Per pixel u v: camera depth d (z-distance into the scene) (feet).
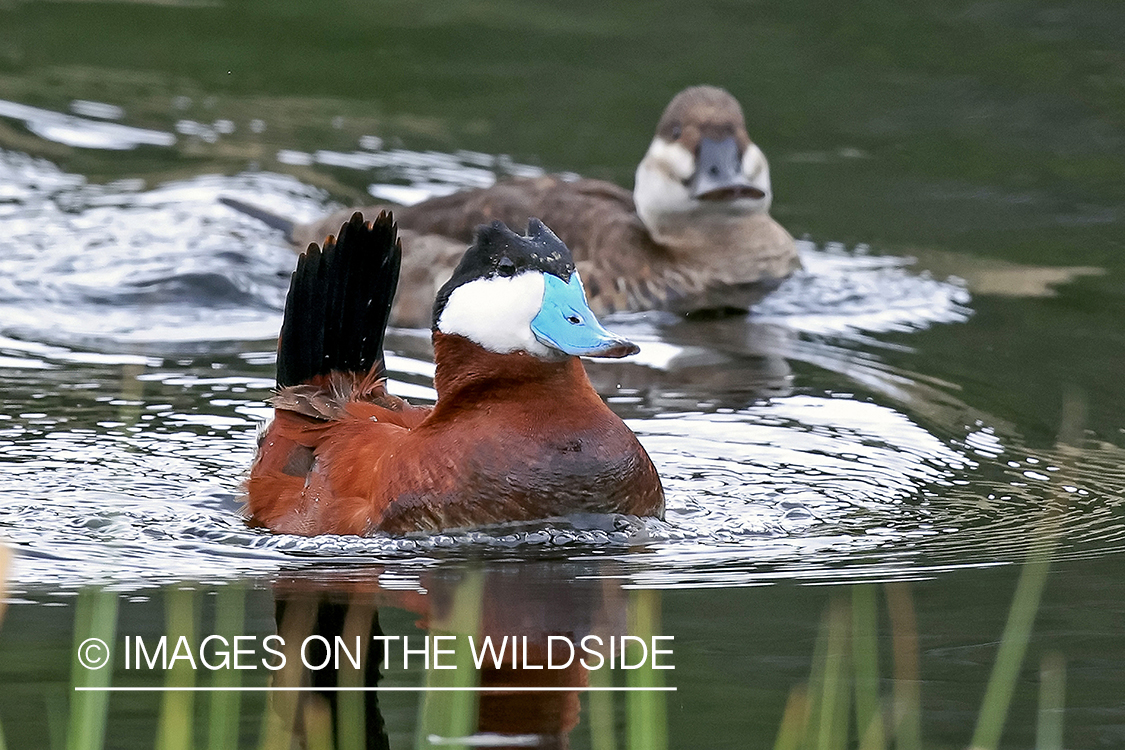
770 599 25.61
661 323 45.50
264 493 30.40
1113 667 22.75
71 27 69.21
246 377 38.68
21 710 21.08
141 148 58.29
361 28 69.10
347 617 24.75
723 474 33.01
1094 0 68.59
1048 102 60.59
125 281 46.01
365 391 31.96
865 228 51.78
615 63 65.10
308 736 20.34
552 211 48.47
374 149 58.75
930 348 41.96
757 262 48.19
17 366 38.86
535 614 24.91
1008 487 32.32
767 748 20.20
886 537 29.27
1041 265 48.19
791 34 67.26
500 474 28.53
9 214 51.26
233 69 65.67
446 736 20.39
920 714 21.24
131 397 36.96
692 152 48.52
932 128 59.16
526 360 28.89
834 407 37.45
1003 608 25.20
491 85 64.08
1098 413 36.91
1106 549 28.30
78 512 30.14
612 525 28.91
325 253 31.48
